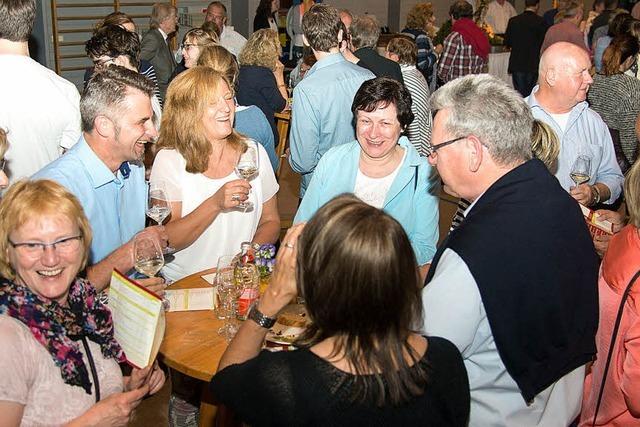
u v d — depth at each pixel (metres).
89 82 2.36
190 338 2.23
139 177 2.61
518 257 1.60
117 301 1.76
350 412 1.24
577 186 2.90
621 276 1.91
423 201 2.69
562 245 1.64
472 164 1.73
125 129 2.33
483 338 1.66
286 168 6.90
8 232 1.59
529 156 1.75
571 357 1.68
